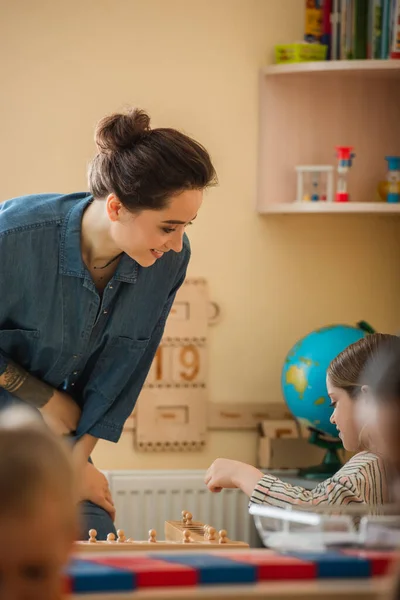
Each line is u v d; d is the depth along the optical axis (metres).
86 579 1.01
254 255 3.78
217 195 3.75
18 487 0.78
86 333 2.36
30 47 3.62
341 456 3.80
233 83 3.71
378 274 3.86
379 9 3.54
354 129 3.76
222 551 1.21
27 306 2.30
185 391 3.75
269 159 3.72
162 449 3.74
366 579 1.09
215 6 3.70
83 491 2.46
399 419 1.40
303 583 1.08
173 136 2.08
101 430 2.50
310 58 3.61
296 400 3.38
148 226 2.10
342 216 3.83
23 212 2.28
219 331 3.78
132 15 3.66
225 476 2.28
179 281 2.51
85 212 2.30
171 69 3.68
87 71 3.64
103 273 2.35
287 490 2.16
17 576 0.80
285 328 3.80
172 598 1.02
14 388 2.40
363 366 2.16
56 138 3.64
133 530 3.62
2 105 3.61
